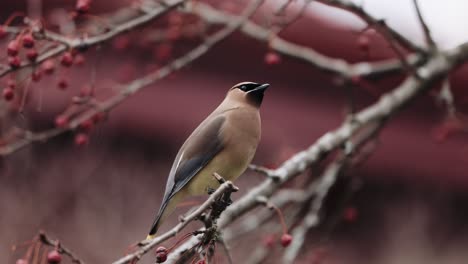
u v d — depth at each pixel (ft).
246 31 33.30
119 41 34.81
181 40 41.06
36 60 25.09
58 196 46.19
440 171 48.14
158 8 28.81
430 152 47.91
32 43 24.90
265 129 47.24
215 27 43.11
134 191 47.88
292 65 45.85
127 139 48.03
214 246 22.34
